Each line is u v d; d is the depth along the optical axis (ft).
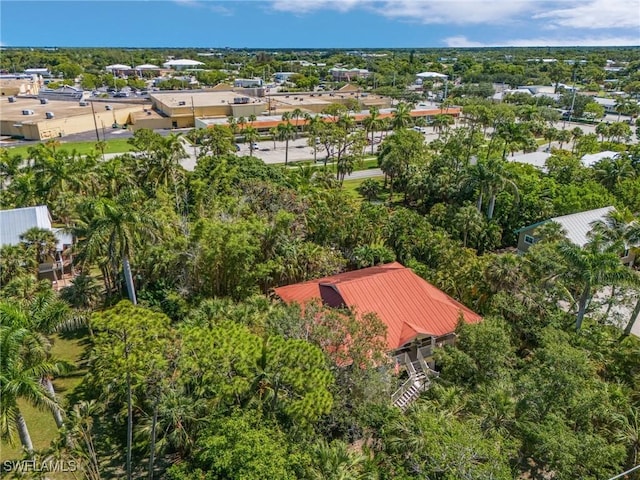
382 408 87.20
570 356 90.07
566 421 84.02
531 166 248.93
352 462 75.05
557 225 164.66
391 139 273.13
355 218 177.27
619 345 117.70
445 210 201.16
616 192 225.97
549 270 131.64
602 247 127.75
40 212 172.55
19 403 108.68
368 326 98.22
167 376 81.51
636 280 117.80
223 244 134.31
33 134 373.81
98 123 428.97
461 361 98.84
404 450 78.07
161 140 232.32
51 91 558.56
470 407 88.89
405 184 256.93
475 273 136.77
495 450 73.87
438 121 402.93
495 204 207.62
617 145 317.01
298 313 99.66
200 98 494.18
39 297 90.89
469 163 253.85
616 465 75.66
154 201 177.17
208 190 193.36
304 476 71.61
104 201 123.54
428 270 153.38
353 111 473.26
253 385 81.51
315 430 84.12
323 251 156.66
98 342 78.18
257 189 193.57
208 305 108.78
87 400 105.81
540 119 414.82
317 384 78.23
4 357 72.84
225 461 70.23
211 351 79.71
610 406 86.38
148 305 134.21
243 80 596.29
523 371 98.12
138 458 91.97
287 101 527.81
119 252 123.65
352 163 275.80
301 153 360.48
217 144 274.77
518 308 118.73
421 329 118.11
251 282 140.77
